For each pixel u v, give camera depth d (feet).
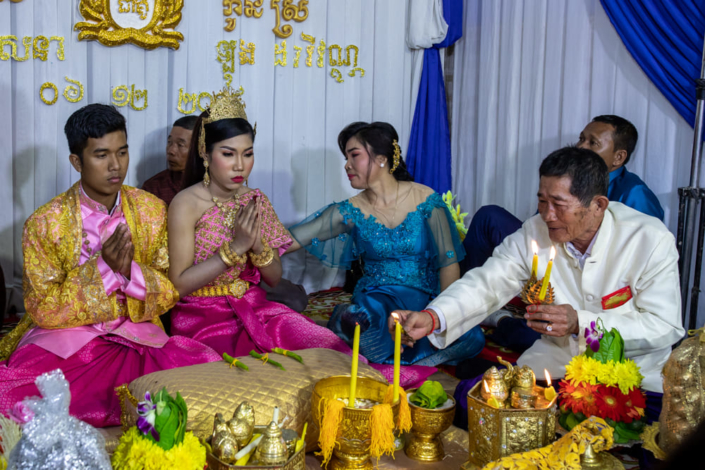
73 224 7.76
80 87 12.46
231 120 8.45
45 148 12.32
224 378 6.54
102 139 7.49
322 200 15.14
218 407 6.10
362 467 5.75
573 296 7.98
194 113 13.57
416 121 15.66
